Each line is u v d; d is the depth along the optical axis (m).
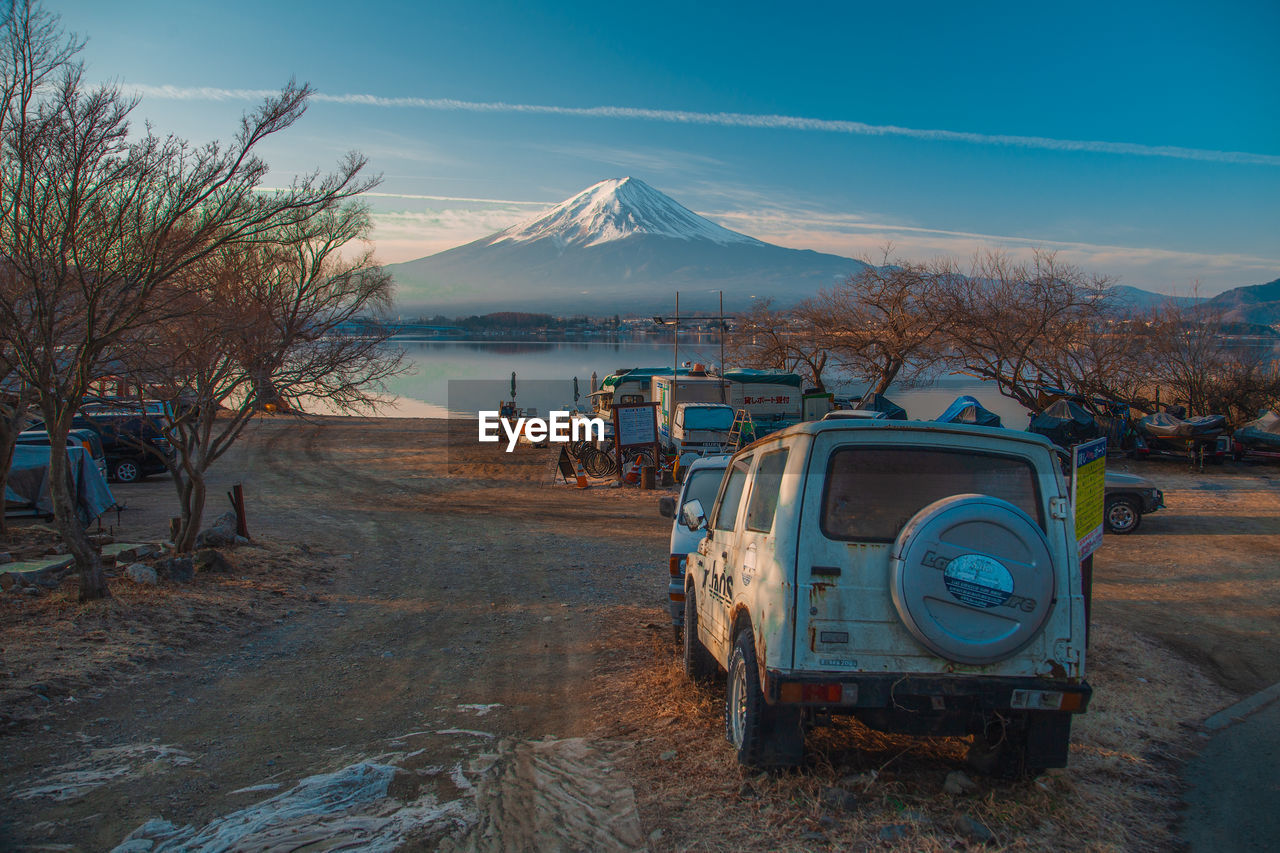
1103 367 26.28
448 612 9.30
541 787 4.26
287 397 10.47
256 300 9.74
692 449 22.55
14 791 4.23
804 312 33.78
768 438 4.80
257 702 6.00
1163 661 7.05
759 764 4.20
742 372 27.48
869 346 30.56
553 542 14.57
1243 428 22.77
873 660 3.90
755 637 4.20
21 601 8.07
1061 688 3.89
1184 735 5.31
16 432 11.94
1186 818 4.06
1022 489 4.11
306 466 27.03
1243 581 10.78
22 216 7.26
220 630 7.95
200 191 8.01
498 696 6.22
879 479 4.09
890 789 4.15
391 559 12.73
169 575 9.32
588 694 6.21
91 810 4.02
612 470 24.72
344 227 11.02
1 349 7.48
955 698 3.90
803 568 3.97
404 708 5.91
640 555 13.36
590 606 9.62
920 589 3.80
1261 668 7.05
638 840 3.65
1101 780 4.47
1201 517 15.87
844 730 5.01
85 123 7.02
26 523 13.80
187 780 4.45
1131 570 11.52
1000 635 3.84
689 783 4.25
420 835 3.68
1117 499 14.33
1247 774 4.66
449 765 4.62
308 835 3.65
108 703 5.77
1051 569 3.88
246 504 18.73
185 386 9.71
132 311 7.61
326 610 9.23
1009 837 3.69
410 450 32.00
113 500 13.99
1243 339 25.95
